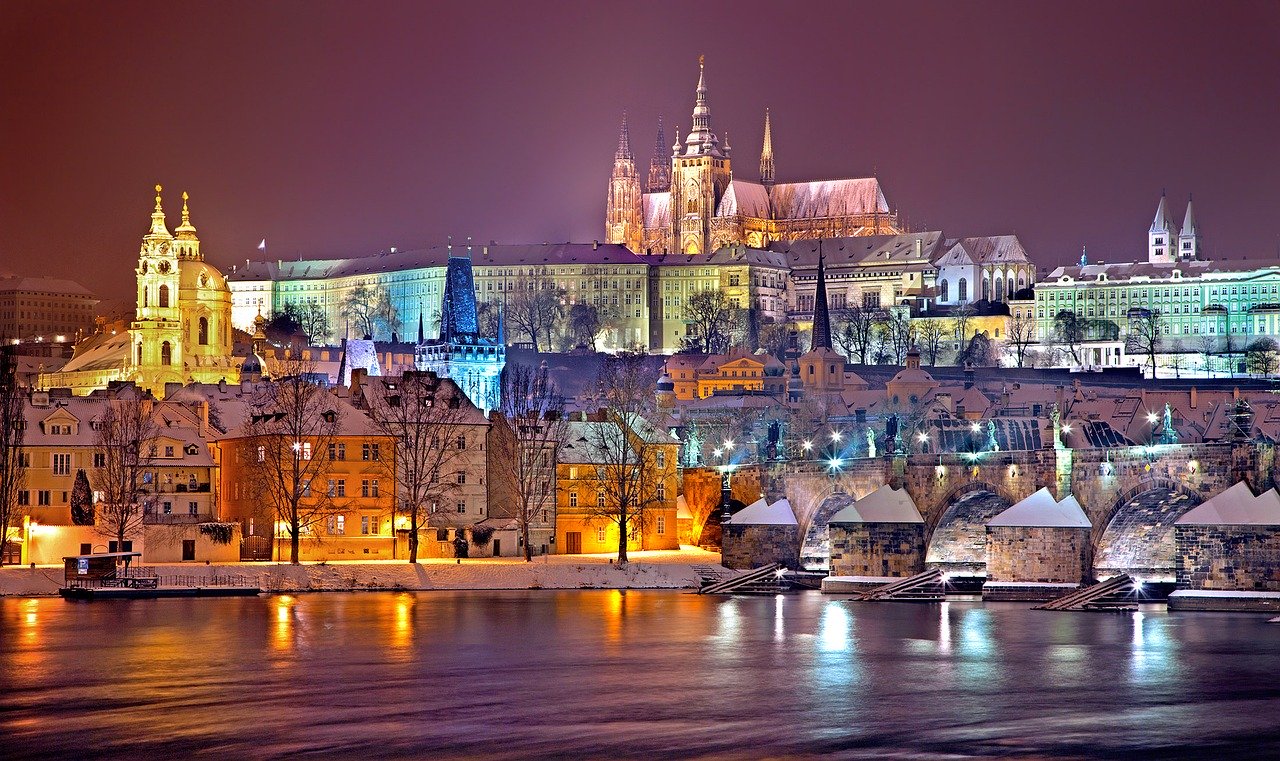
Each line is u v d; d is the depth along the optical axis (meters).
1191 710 187.12
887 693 198.12
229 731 180.75
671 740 176.25
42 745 175.50
